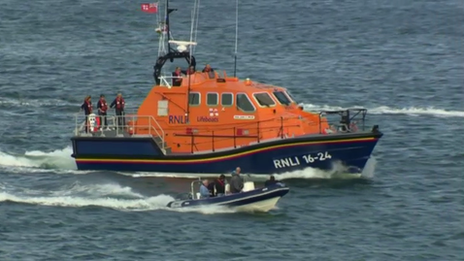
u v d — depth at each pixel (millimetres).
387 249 135625
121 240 136375
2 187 157500
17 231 139625
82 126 168500
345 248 135500
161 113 164875
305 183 159375
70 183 159625
